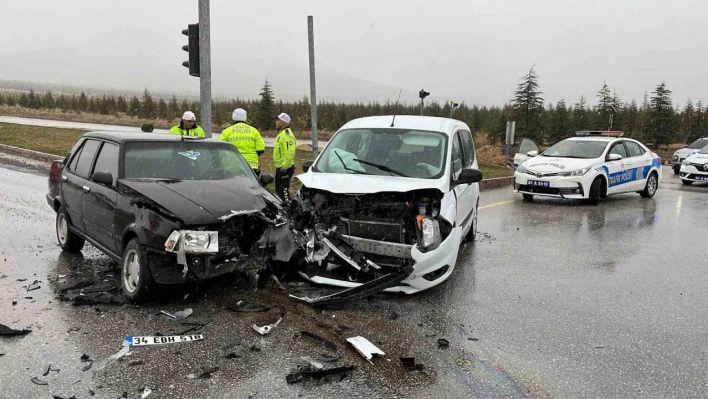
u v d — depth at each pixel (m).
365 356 4.21
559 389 3.85
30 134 24.36
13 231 7.96
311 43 10.75
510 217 11.25
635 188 14.46
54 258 6.66
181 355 4.14
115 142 6.34
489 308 5.53
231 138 9.88
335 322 4.95
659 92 46.16
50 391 3.53
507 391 3.79
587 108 50.66
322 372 3.91
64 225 7.00
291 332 4.66
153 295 5.16
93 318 4.79
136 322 4.75
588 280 6.65
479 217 11.18
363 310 5.31
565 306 5.66
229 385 3.71
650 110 47.69
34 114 49.47
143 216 5.20
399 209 5.78
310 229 5.90
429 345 4.54
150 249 5.04
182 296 5.44
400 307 5.45
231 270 5.25
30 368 3.83
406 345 4.52
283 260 5.46
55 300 5.20
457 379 3.95
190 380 3.76
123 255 5.39
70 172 6.95
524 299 5.86
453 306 5.55
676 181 20.61
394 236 5.68
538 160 13.65
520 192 13.46
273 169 16.00
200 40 9.84
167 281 5.02
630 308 5.64
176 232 4.95
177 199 5.30
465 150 7.91
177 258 4.95
